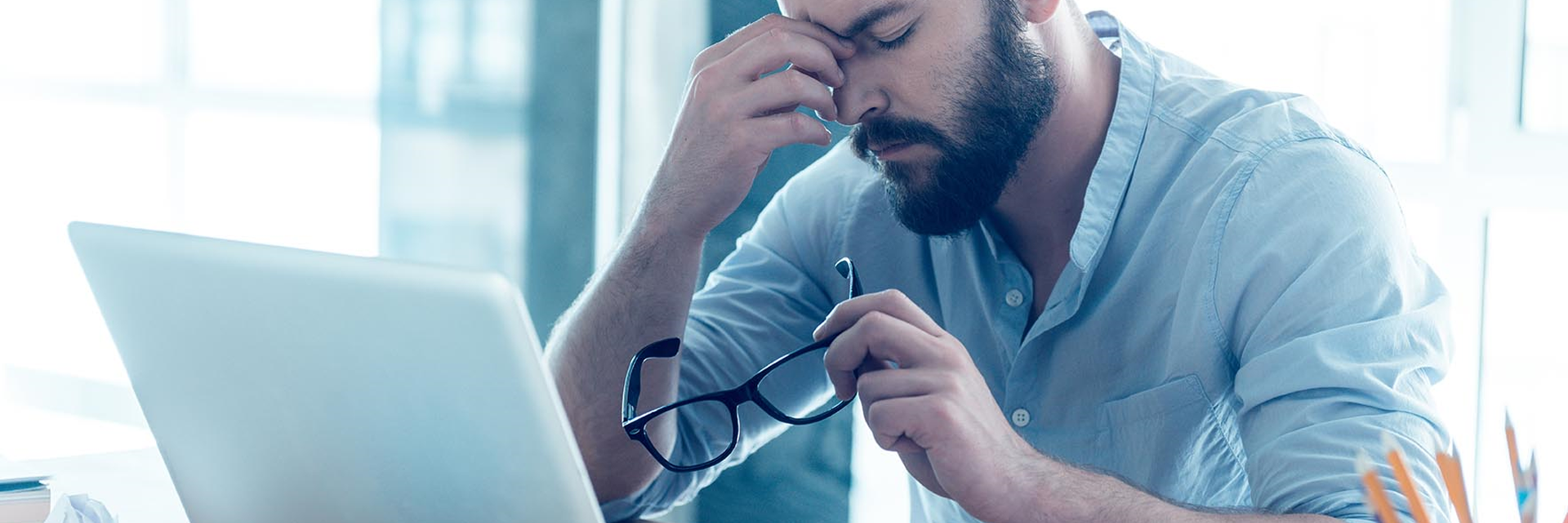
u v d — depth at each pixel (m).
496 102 2.61
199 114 3.36
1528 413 2.00
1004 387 1.24
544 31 2.54
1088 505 0.88
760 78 1.13
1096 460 1.19
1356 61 2.06
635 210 1.23
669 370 1.20
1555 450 1.97
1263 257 1.04
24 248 3.60
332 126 3.17
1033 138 1.11
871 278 1.30
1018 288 1.21
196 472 0.88
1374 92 2.06
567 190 2.54
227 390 0.81
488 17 2.61
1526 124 2.00
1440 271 2.05
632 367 1.07
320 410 0.76
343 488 0.78
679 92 2.37
